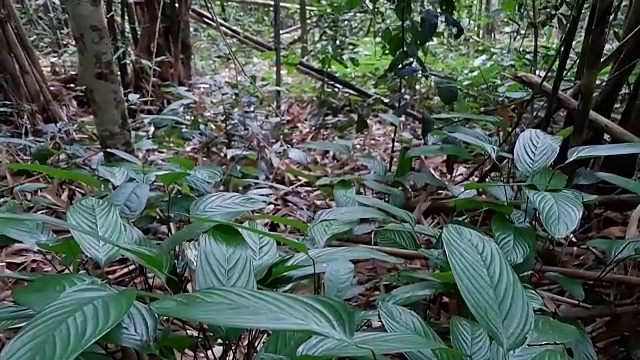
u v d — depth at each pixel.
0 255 1.57
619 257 1.29
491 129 2.35
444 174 2.29
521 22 3.21
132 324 0.81
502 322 0.73
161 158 2.28
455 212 1.70
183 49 3.54
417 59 2.08
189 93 2.76
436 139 1.91
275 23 3.07
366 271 1.46
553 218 1.10
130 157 1.57
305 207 2.00
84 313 0.65
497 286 0.77
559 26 2.46
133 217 1.25
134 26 3.48
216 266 0.89
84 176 1.09
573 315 1.23
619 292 1.36
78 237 0.95
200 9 4.26
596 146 1.32
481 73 2.72
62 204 1.73
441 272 1.10
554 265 1.44
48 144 2.15
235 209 1.18
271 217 1.09
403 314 0.85
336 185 1.59
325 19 3.16
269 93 3.32
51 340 0.60
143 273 1.25
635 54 1.70
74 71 3.66
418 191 2.01
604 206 1.74
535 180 1.30
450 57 3.39
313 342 0.72
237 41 4.13
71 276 0.81
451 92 2.08
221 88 2.89
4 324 0.80
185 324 1.09
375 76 3.40
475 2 4.11
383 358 0.77
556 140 1.36
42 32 3.90
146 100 3.06
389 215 1.43
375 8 2.70
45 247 0.96
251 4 4.79
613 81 1.75
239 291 0.67
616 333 1.24
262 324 0.61
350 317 0.66
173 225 1.48
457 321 0.86
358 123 2.45
